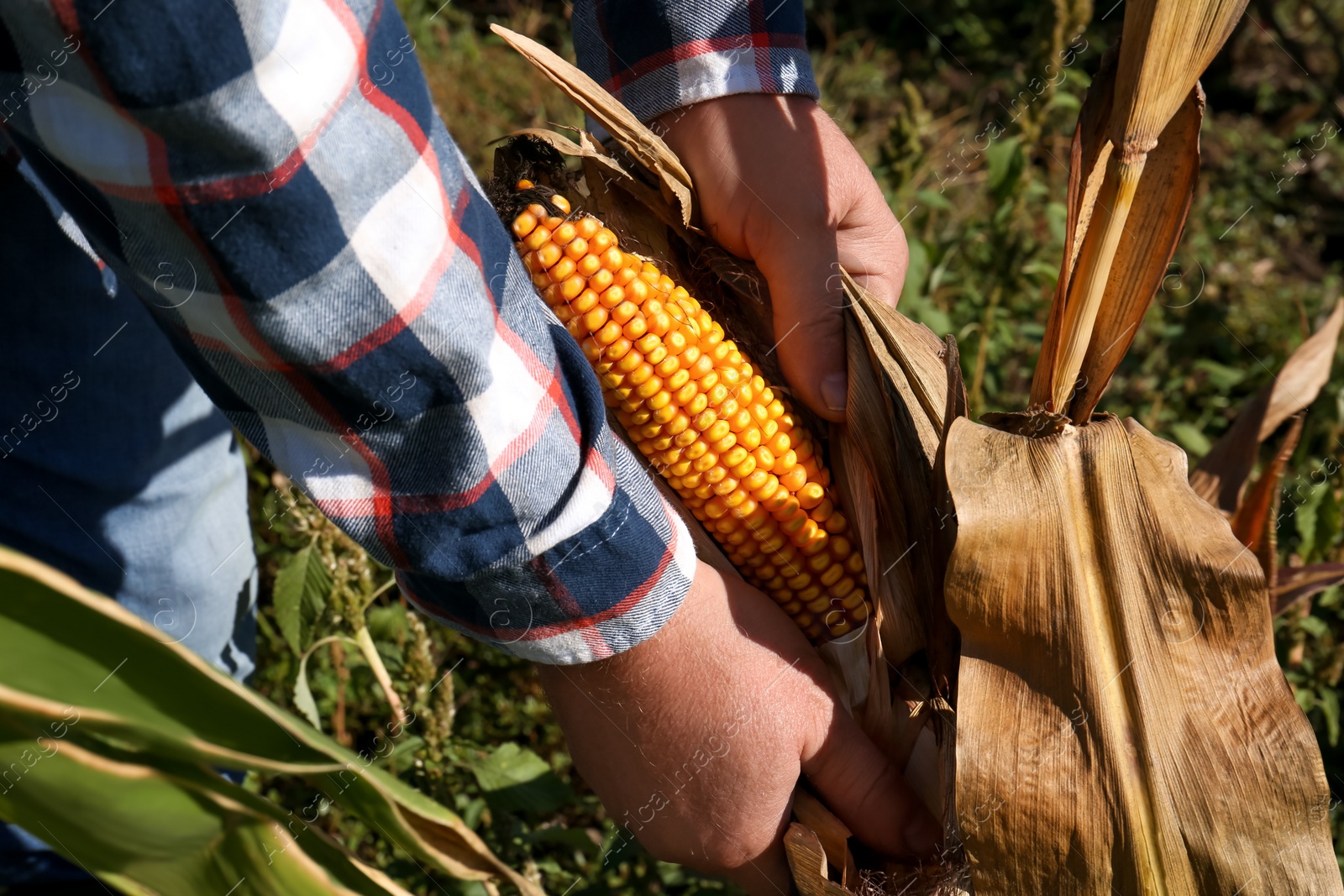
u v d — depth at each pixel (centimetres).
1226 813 143
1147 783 142
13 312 163
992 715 145
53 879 194
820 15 655
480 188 123
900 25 654
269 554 273
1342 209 525
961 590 145
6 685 95
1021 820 143
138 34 89
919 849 160
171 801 108
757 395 161
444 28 541
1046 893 145
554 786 197
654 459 157
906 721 166
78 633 92
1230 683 145
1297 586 230
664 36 168
